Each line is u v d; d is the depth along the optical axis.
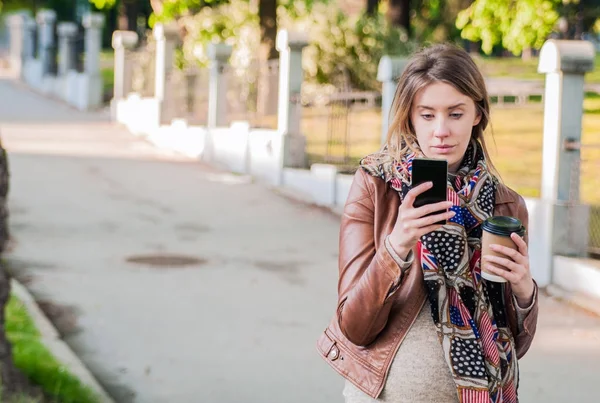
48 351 6.93
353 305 2.90
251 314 8.75
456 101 2.94
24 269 10.23
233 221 13.59
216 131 19.41
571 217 9.73
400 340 2.96
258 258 11.26
